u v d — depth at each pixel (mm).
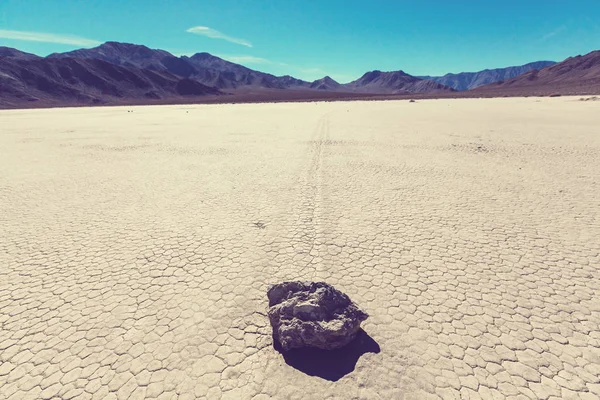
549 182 11656
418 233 7672
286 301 4438
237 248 6980
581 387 3730
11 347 4336
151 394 3639
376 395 3609
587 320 4801
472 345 4320
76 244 7246
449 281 5770
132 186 11664
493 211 8992
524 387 3727
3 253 6855
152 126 32344
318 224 8180
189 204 9727
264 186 11461
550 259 6484
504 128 26078
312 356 4121
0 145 20828
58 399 3600
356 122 32906
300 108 61750
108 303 5215
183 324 4719
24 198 10398
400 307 5074
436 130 25844
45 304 5211
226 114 49250
